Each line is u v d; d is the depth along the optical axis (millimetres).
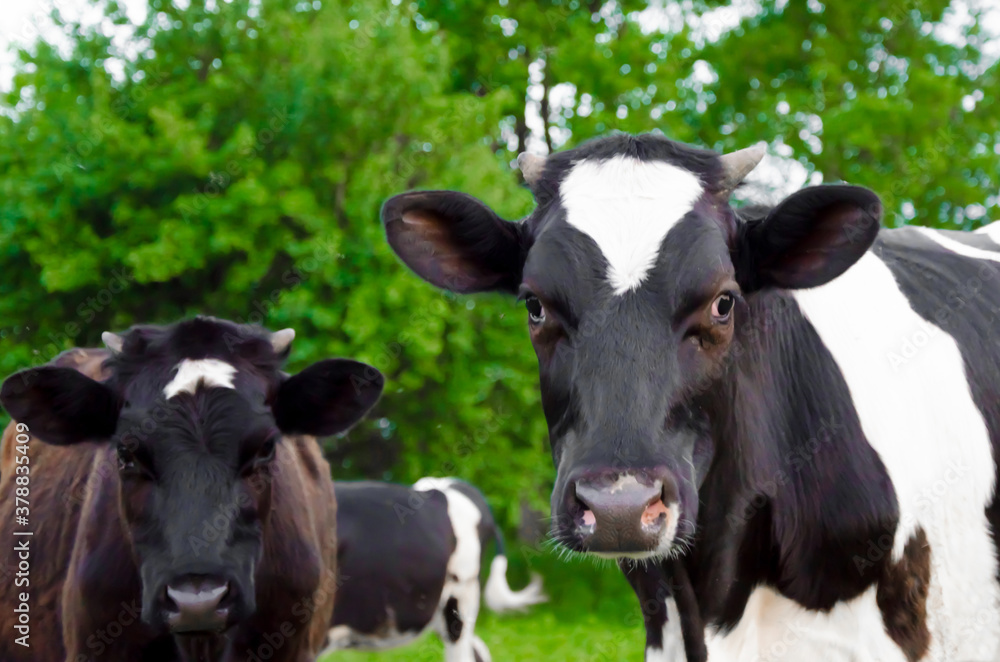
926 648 3844
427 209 3900
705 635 3807
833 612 3785
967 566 3969
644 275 3396
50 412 4824
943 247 4633
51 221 13812
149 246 13250
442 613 9977
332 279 13508
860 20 21219
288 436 5348
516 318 14570
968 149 19484
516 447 15617
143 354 4879
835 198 3539
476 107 15195
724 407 3562
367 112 14211
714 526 3717
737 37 21703
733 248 3668
